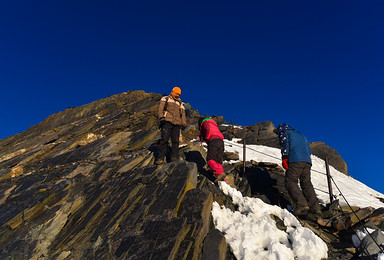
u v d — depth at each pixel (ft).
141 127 37.88
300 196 15.11
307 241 11.74
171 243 10.17
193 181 15.29
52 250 12.37
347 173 29.35
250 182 19.98
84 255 11.21
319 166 27.96
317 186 21.76
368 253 11.03
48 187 18.42
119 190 15.65
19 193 18.74
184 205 12.87
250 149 30.53
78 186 17.88
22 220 14.71
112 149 26.17
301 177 16.24
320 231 14.01
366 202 17.78
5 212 15.98
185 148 23.48
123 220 12.82
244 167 21.21
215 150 17.26
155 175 15.98
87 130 45.42
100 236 11.91
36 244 12.76
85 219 13.83
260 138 36.01
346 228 13.66
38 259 11.91
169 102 18.98
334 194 19.24
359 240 12.24
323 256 11.44
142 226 11.84
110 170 20.03
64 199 16.33
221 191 16.79
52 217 14.55
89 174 20.01
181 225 11.03
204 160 22.25
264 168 22.53
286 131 16.75
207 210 12.90
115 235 11.85
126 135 29.60
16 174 24.07
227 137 38.19
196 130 37.50
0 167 31.89
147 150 23.30
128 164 20.36
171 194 13.71
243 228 12.70
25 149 43.37
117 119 46.73
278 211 14.60
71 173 20.44
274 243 11.39
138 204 13.60
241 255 11.19
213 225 13.24
